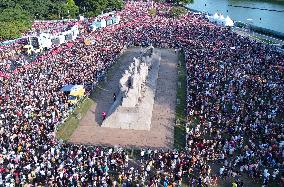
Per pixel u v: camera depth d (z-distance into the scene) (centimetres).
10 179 4612
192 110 6312
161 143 5588
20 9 12000
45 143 5334
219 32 11075
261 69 8050
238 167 4969
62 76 7688
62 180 4594
